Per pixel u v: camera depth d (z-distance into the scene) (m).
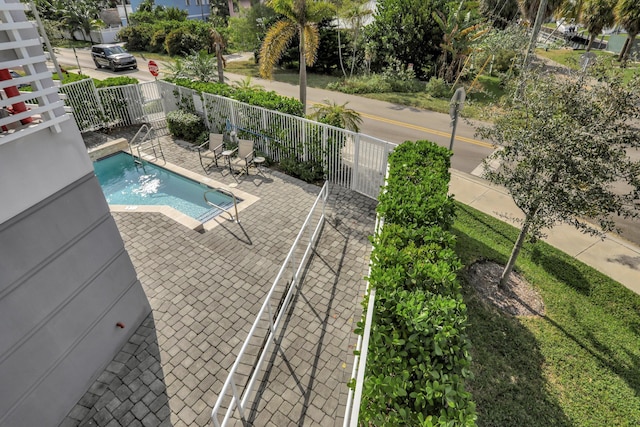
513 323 6.44
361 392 3.32
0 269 3.51
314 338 5.49
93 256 4.61
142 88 14.66
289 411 4.52
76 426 4.36
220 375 4.94
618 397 5.30
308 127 10.01
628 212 5.28
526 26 24.02
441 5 23.58
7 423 3.75
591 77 5.31
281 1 13.62
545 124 5.34
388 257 4.52
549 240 8.66
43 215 3.88
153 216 8.35
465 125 17.05
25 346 3.85
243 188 9.94
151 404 4.59
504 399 5.22
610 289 7.15
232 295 6.24
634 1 21.73
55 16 35.47
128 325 5.39
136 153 12.05
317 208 8.98
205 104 12.77
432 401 3.23
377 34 25.19
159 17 40.16
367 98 22.06
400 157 7.43
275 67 30.55
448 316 3.70
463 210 9.79
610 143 5.05
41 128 3.60
